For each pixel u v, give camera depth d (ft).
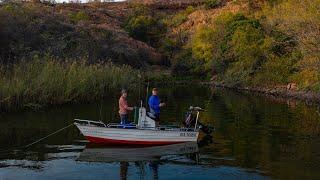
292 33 144.05
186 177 47.85
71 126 77.25
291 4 157.79
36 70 104.06
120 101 67.26
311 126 81.15
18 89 92.63
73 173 49.16
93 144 64.28
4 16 137.59
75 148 61.41
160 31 314.96
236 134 73.20
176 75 233.96
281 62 169.07
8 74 102.37
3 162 53.52
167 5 411.75
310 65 136.15
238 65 192.75
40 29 164.55
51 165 52.42
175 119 88.53
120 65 192.03
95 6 382.83
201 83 210.18
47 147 61.72
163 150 60.95
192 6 393.70
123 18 344.90
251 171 50.11
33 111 93.15
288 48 172.04
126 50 222.48
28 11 167.63
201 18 303.89
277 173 49.34
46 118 84.74
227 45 207.72
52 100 100.42
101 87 119.03
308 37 132.87
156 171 50.19
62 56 149.28
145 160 55.21
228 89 176.65
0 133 70.23
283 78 165.78
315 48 133.28
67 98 103.76
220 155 57.93
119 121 83.51
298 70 159.22
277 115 96.84
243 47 187.73
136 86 161.17
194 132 65.67
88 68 119.96
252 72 184.75
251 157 56.80
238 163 53.83
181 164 53.31
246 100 131.34
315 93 136.67
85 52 163.02
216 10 310.65
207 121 87.51
